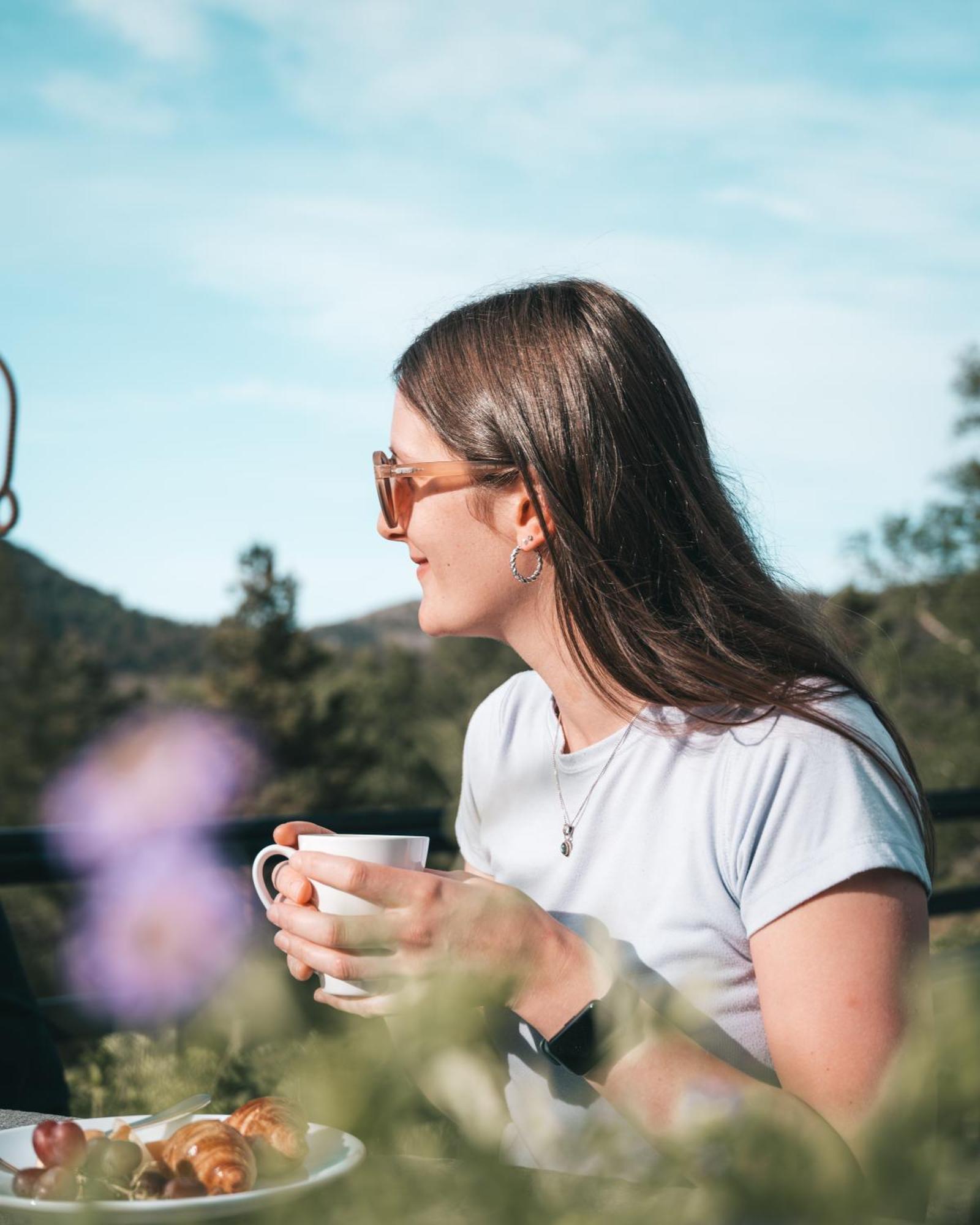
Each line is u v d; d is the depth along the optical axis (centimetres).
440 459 139
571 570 130
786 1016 107
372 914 98
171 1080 132
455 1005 46
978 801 449
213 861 256
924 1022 37
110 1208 79
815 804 114
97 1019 254
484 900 99
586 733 143
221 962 227
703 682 127
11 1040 154
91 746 3975
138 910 242
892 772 118
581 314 135
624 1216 37
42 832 253
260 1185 93
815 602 148
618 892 130
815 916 109
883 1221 38
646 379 133
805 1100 103
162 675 7338
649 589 131
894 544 2319
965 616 2209
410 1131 44
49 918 2822
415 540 142
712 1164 39
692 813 125
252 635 3609
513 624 143
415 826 308
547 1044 98
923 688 2255
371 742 3634
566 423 130
